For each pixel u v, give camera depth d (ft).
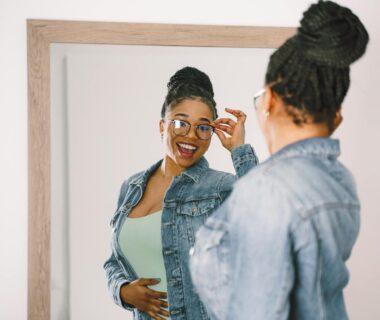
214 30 5.77
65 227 5.56
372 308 6.12
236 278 2.95
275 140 3.31
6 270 5.64
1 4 5.63
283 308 2.86
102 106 5.60
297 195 2.94
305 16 3.14
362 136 6.08
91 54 5.63
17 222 5.64
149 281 5.55
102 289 5.57
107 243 5.57
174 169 5.62
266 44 5.83
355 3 6.07
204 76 5.72
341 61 3.05
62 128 5.58
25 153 5.65
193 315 5.52
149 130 5.62
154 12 5.79
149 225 5.57
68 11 5.69
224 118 5.71
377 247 6.12
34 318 5.53
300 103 3.12
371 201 6.09
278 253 2.87
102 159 5.59
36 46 5.57
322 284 3.09
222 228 3.05
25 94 5.64
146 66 5.66
